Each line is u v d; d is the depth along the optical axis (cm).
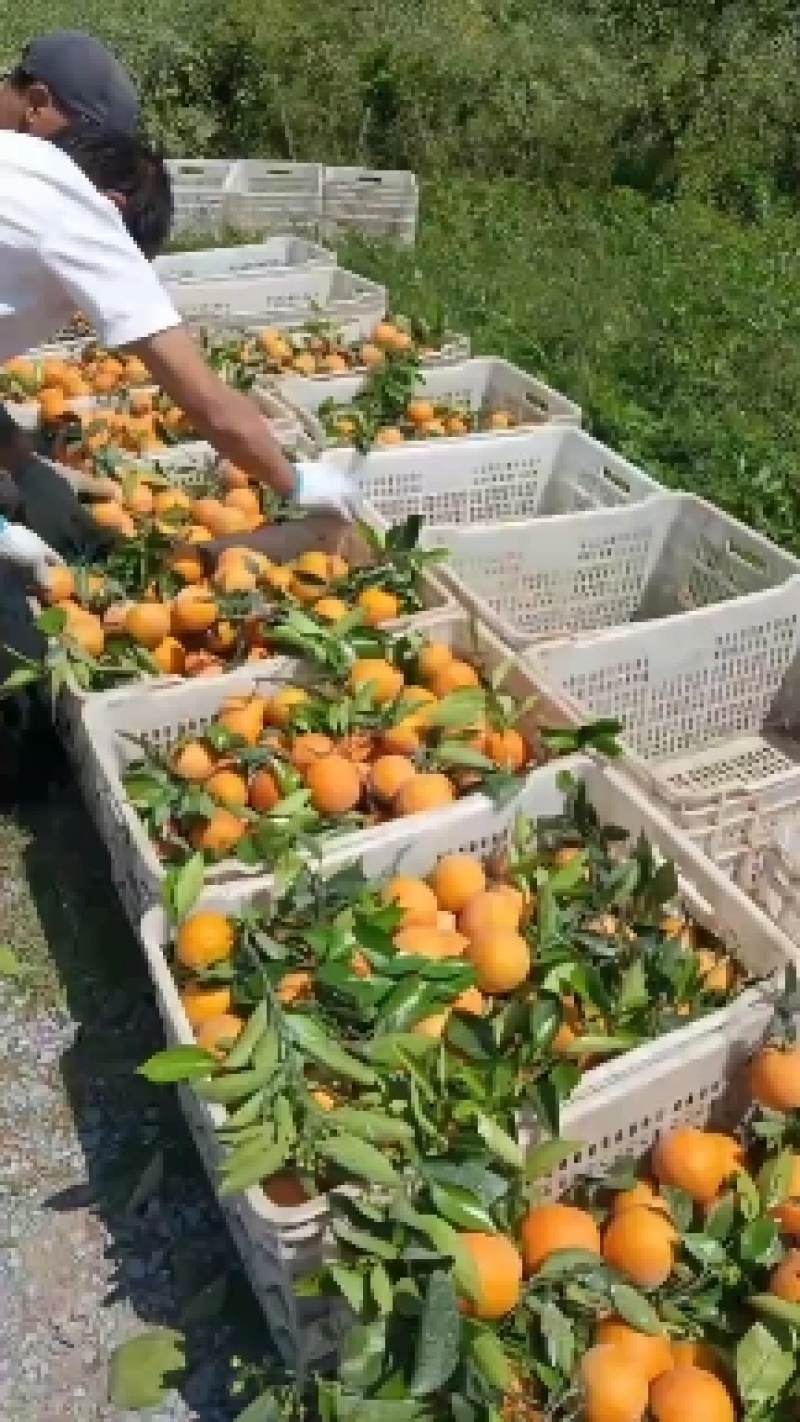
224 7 573
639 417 329
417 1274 108
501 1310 109
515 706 176
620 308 405
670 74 566
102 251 156
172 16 581
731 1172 125
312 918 138
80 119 157
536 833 157
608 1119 123
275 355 290
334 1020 127
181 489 228
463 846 154
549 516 241
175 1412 135
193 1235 151
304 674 177
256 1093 117
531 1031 126
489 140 542
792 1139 126
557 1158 116
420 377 279
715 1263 118
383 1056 121
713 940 142
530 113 546
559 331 377
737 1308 117
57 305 166
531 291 417
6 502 206
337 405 275
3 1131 162
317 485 189
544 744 164
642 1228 118
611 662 198
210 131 533
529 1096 120
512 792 154
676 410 336
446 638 188
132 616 182
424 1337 101
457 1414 101
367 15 589
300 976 132
